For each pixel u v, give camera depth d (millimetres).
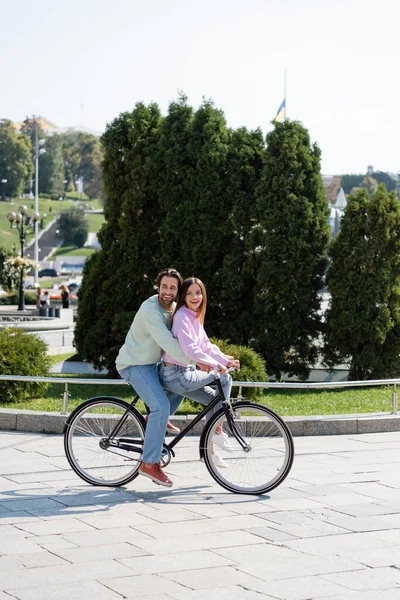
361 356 18969
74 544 6438
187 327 7953
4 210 177125
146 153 20016
